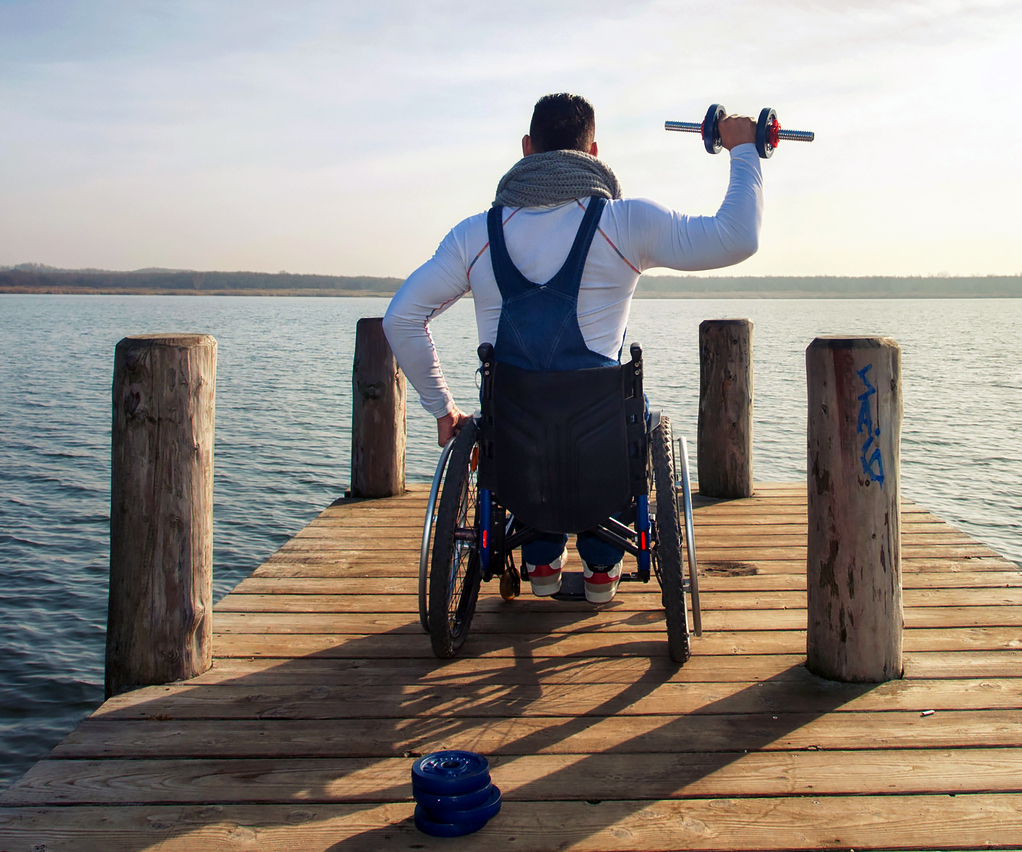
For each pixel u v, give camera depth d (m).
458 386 25.88
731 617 3.17
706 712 2.36
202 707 2.41
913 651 2.79
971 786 1.96
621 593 3.49
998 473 13.48
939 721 2.29
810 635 2.64
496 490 2.46
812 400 2.57
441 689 2.54
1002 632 2.96
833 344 2.48
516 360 2.35
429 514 2.69
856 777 2.01
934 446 16.16
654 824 1.82
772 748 2.15
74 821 1.84
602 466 2.36
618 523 2.68
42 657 6.29
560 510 2.40
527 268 2.29
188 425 2.55
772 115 2.26
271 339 53.97
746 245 2.19
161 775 2.04
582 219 2.26
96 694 5.76
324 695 2.50
